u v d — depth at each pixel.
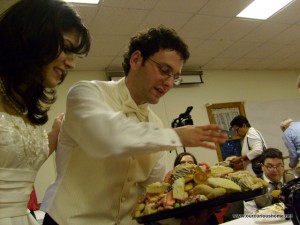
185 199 0.85
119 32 3.39
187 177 0.91
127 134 0.63
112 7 2.92
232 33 3.94
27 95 0.81
